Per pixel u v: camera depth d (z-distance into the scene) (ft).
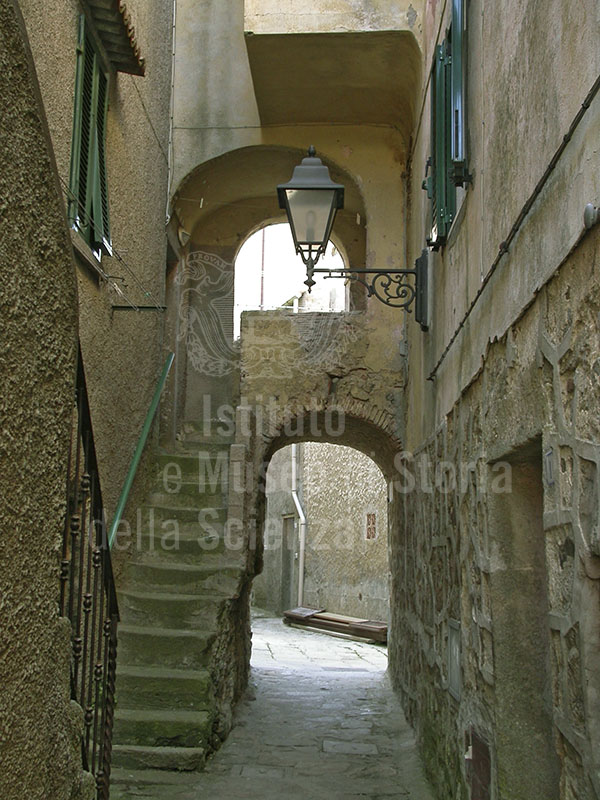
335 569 53.21
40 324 6.59
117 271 19.29
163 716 17.78
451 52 15.30
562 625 8.27
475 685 12.82
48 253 6.73
